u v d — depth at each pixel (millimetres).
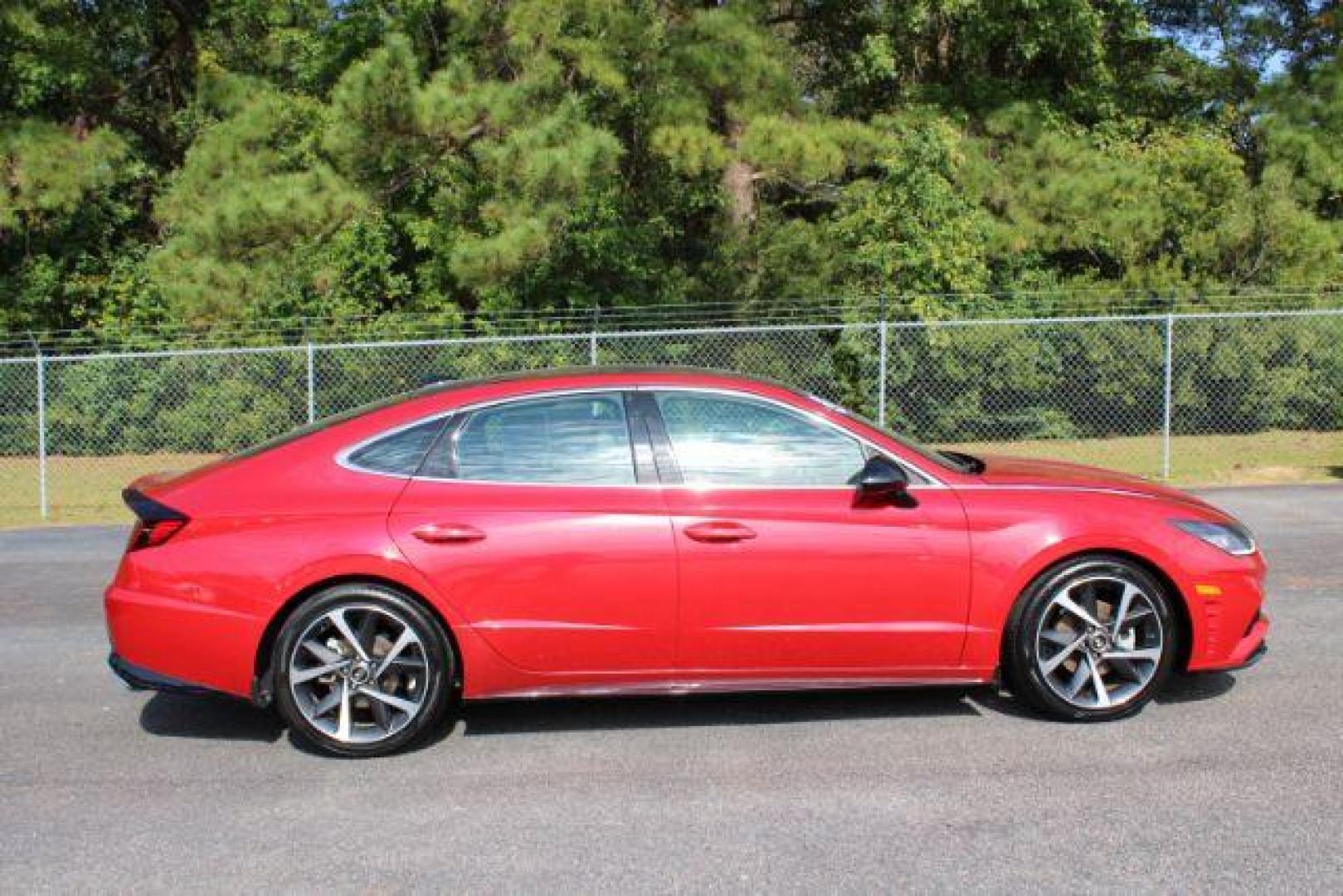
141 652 4992
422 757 5008
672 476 5109
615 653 5020
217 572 4938
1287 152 17938
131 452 17766
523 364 16453
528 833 4203
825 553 5012
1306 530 9656
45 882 3893
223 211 14430
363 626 4988
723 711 5508
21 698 5957
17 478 16094
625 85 16297
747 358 16281
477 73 16359
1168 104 21953
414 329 16828
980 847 4004
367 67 14297
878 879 3795
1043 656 5129
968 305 16219
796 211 20797
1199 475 13367
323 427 5293
